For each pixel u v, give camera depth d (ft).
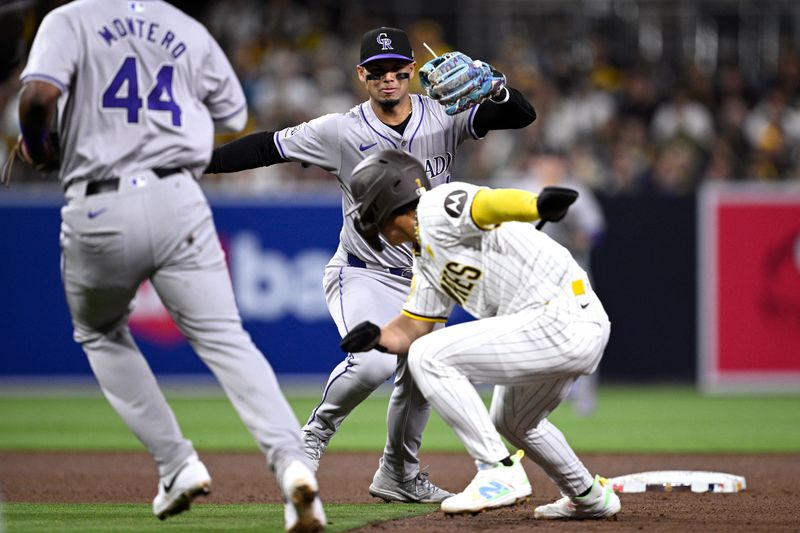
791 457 99.19
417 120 66.95
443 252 50.96
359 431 121.80
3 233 157.89
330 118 67.51
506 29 215.51
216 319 50.14
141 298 156.04
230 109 52.39
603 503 57.47
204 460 98.53
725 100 199.93
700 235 161.38
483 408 51.37
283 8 210.59
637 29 215.31
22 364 158.71
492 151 181.88
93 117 48.75
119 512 63.52
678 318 162.30
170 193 48.96
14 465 95.50
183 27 50.83
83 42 48.65
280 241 157.69
